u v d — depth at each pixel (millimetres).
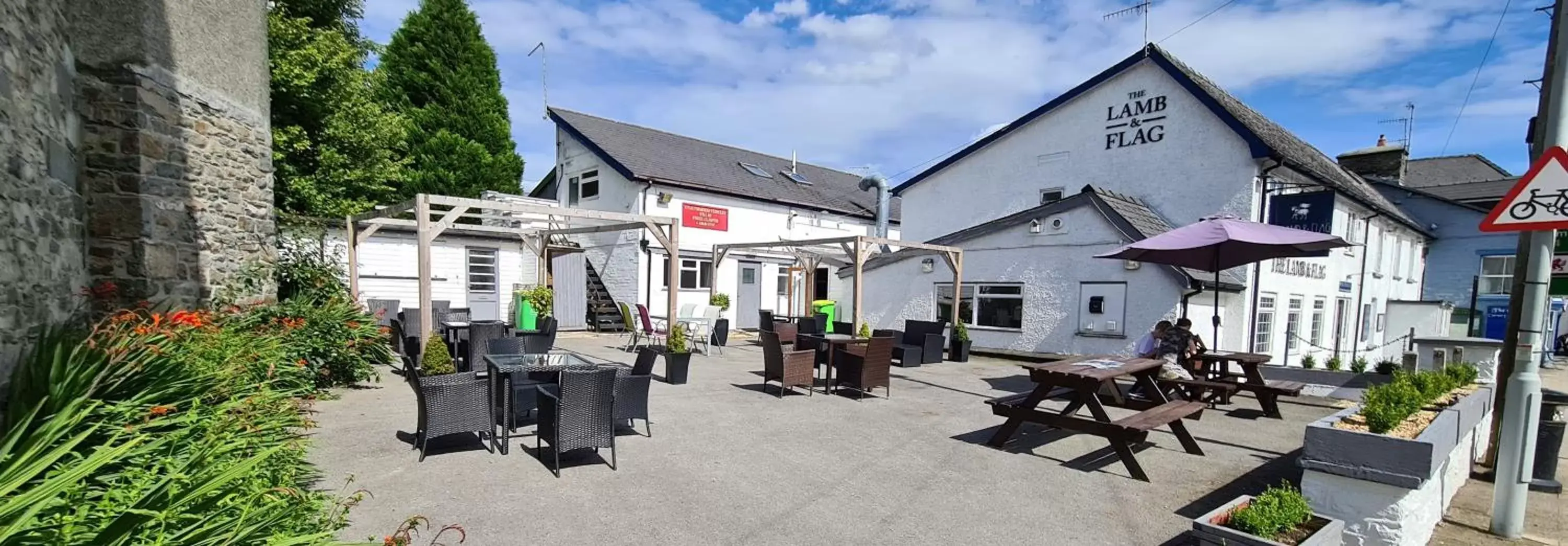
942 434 6395
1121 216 11969
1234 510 3430
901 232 18656
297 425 4535
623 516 4062
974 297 14516
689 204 17141
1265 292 12492
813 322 12945
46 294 4742
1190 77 12945
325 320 7488
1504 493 4129
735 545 3705
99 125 5984
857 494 4594
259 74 8070
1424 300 18188
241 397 4164
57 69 5203
